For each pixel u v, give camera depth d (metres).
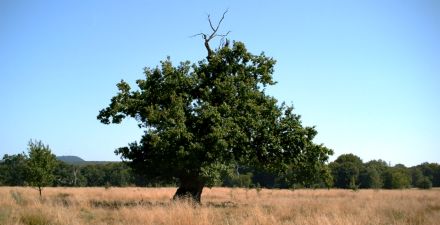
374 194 44.59
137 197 34.53
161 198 33.75
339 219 14.27
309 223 14.50
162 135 22.48
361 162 109.19
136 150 25.64
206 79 25.95
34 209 16.02
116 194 37.66
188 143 22.91
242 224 14.68
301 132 25.56
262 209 18.66
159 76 25.67
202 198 36.50
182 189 26.55
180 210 15.05
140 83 25.47
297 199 31.72
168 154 22.77
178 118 23.52
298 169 28.23
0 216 14.03
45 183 32.75
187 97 25.19
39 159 32.72
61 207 17.00
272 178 90.12
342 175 98.56
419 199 31.98
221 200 33.12
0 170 94.44
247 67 27.06
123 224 14.85
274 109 25.95
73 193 39.34
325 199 32.03
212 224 14.49
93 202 23.81
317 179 28.14
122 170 109.81
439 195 40.44
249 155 25.97
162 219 14.55
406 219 16.66
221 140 22.33
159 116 23.42
